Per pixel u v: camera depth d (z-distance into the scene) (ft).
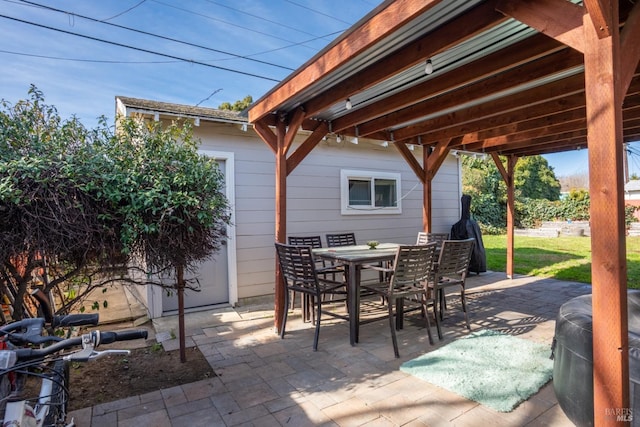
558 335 6.79
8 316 9.40
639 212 49.06
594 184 5.05
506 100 12.23
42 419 4.23
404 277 10.69
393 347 10.37
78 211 7.19
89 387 8.41
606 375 4.91
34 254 7.08
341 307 15.62
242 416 7.16
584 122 15.03
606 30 4.88
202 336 11.94
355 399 7.73
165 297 14.53
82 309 9.29
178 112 13.87
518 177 68.69
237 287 15.85
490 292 17.72
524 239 41.19
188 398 7.89
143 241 8.14
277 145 12.54
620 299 4.82
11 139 7.27
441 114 13.67
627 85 5.28
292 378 8.80
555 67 9.19
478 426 6.66
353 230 19.43
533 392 7.78
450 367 9.02
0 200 6.45
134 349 10.79
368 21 7.27
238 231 15.88
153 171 8.50
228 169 15.58
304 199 17.76
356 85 9.59
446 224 23.59
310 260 10.75
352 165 19.42
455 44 7.20
